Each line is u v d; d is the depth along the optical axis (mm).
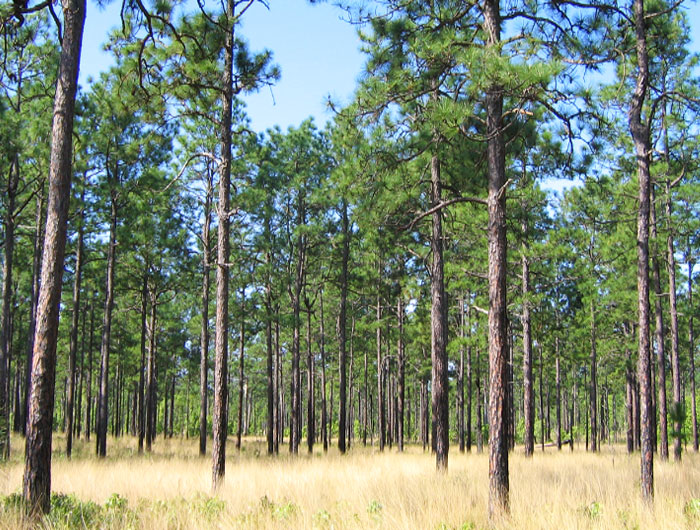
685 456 20344
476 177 10844
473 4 8781
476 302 21156
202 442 22266
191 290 24094
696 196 18078
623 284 21250
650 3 10305
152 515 7516
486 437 39938
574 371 36031
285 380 50500
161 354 35906
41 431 7090
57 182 7527
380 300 28344
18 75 15023
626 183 17969
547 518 7129
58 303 7410
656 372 27312
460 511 7801
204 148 19562
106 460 18109
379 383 29766
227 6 11984
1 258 24406
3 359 16500
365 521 7145
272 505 8219
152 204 20109
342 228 23969
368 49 9062
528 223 16094
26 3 8180
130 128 18203
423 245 17047
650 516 7418
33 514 6668
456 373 31891
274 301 23922
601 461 17609
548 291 22891
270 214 20391
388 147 9164
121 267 23094
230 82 12281
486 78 7047
